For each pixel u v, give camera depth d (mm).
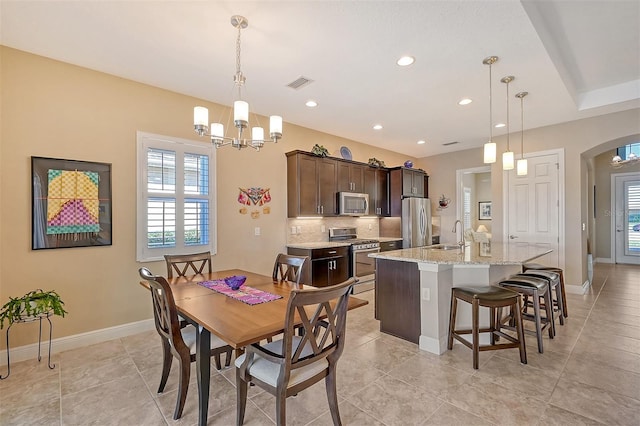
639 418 1837
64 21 2268
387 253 3279
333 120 4613
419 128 5043
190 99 3678
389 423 1819
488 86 3395
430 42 2537
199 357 1752
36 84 2734
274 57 2779
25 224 2672
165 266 3445
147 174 3338
